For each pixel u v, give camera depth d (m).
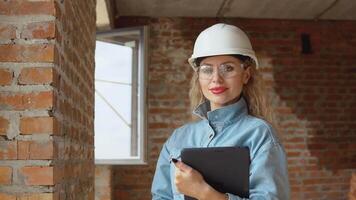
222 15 5.03
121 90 4.59
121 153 4.55
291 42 5.15
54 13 1.55
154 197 1.58
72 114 1.96
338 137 5.12
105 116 4.55
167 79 4.95
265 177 1.30
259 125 1.42
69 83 1.86
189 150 1.36
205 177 1.33
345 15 5.08
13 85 1.52
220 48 1.45
